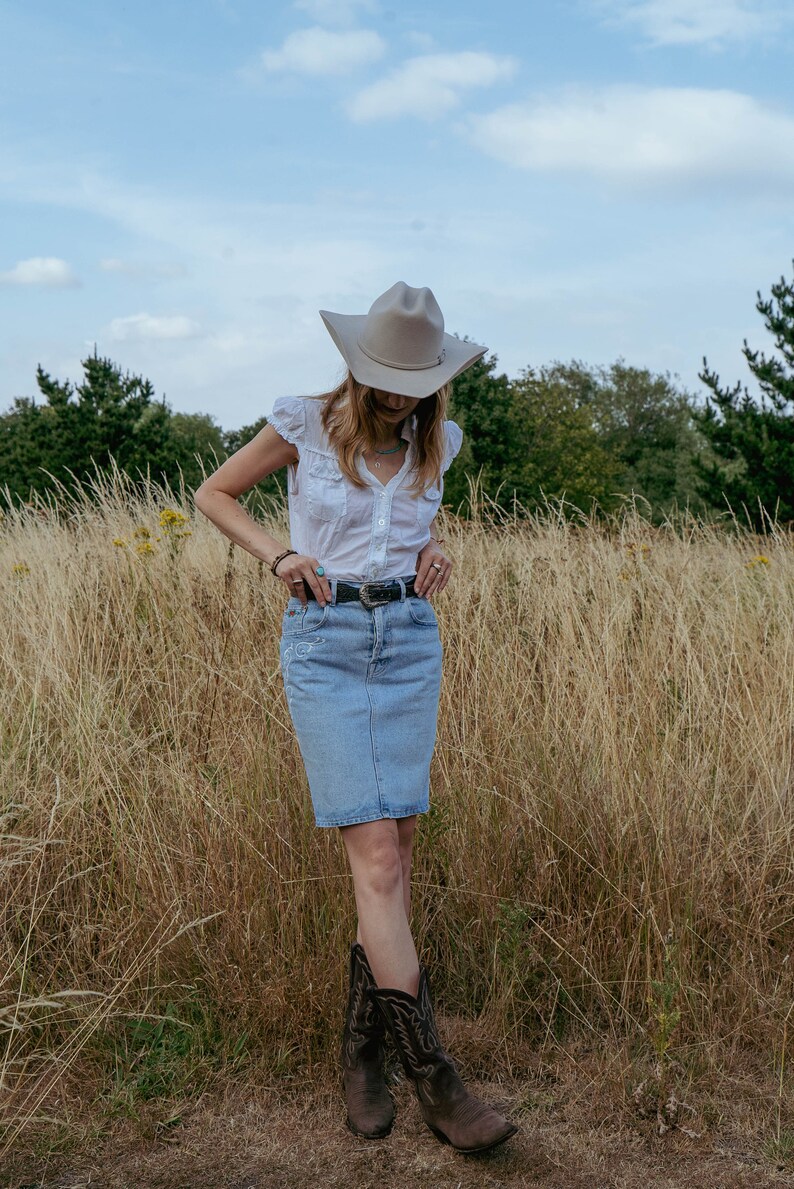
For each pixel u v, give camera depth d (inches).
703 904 113.7
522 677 147.9
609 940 110.6
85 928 108.5
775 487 500.1
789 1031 101.0
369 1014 92.4
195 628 157.8
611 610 169.3
